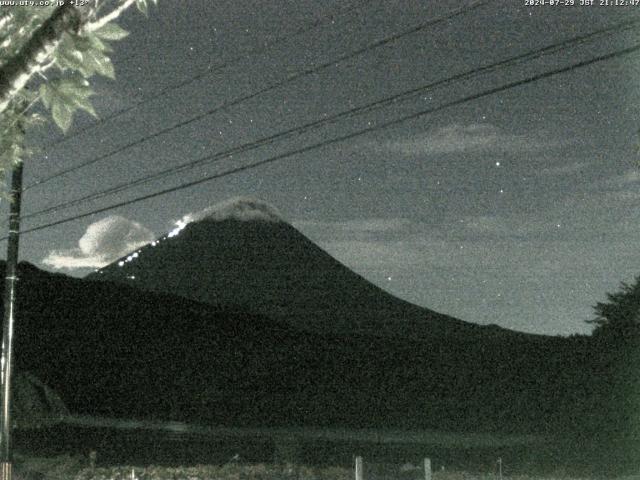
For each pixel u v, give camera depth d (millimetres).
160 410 67500
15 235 23250
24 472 27953
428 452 36594
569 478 26234
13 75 4465
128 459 35062
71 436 45812
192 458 35938
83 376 79188
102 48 4602
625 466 28312
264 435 49156
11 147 5402
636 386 37250
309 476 26344
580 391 40656
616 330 42656
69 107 4562
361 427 54562
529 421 45281
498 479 26078
